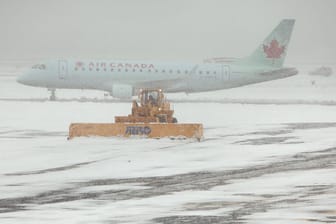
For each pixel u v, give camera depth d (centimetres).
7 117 18962
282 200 7412
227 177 9031
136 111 15500
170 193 7944
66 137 13950
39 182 8738
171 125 13512
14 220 6600
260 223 6378
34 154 11369
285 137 13950
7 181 8825
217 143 12888
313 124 17062
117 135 13612
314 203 7219
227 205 7206
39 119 18300
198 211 6925
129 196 7788
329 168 9681
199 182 8669
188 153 11450
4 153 11512
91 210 7038
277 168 9750
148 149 11975
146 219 6600
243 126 16512
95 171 9594
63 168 9875
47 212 6956
